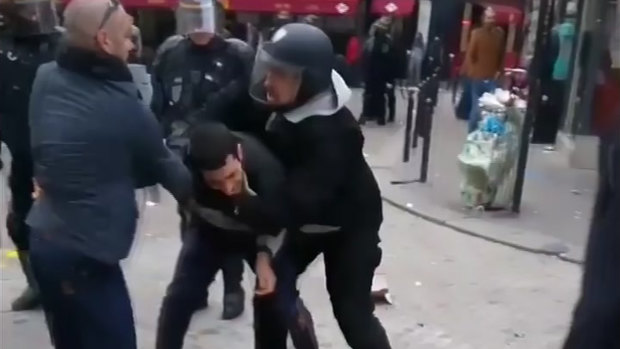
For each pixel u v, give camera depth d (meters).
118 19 2.99
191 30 4.53
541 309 5.55
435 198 8.55
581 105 10.29
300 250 3.47
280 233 3.31
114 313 3.14
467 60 13.77
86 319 3.13
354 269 3.43
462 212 7.98
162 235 6.82
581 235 7.30
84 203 3.01
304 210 3.18
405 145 10.52
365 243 3.44
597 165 1.80
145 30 22.06
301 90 3.15
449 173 9.89
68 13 3.01
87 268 3.06
